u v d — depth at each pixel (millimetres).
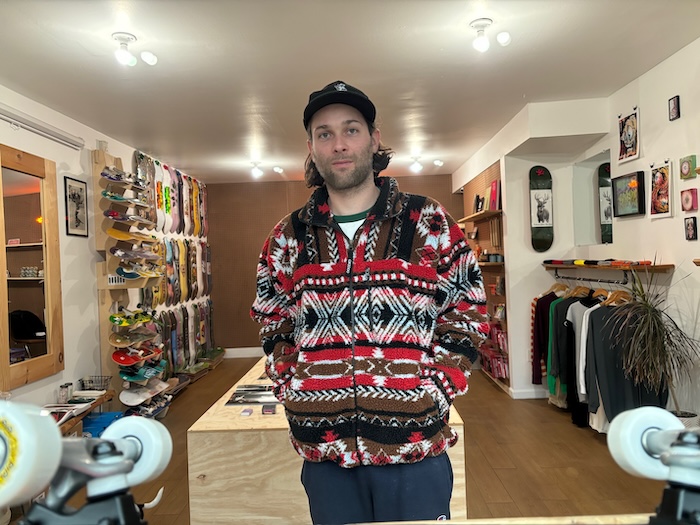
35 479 479
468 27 2648
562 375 4082
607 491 2828
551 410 4465
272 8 2375
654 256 3406
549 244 4793
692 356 3014
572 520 639
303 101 3727
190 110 3883
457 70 3262
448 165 6844
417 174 7543
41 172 3457
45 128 3486
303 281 1197
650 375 3020
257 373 3025
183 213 6215
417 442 1104
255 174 6301
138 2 2287
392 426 1101
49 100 3537
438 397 1151
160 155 5488
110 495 581
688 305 3055
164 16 2420
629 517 637
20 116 3229
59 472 573
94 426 3615
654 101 3338
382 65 3127
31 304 3264
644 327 3035
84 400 3588
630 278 3680
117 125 4227
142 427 652
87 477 578
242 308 7535
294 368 1251
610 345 3326
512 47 2941
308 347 1174
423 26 2619
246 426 2062
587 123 4020
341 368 1134
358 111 1236
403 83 3473
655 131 3344
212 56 2902
